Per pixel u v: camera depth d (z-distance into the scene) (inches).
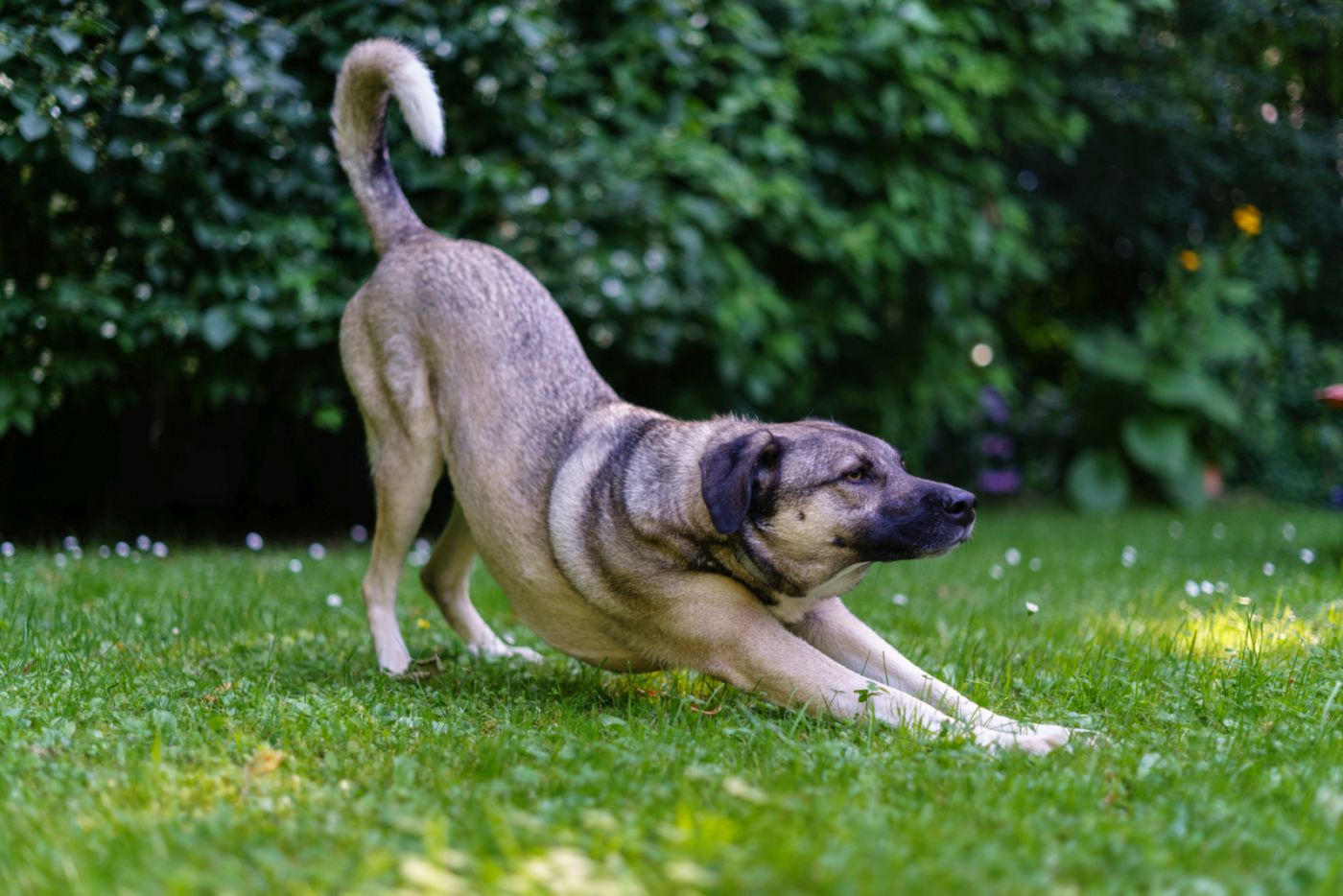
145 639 176.9
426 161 276.2
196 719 132.2
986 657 169.6
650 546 145.6
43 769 112.3
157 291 259.4
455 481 165.9
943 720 132.3
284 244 262.8
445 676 164.9
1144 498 449.7
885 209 341.7
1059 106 410.0
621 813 98.9
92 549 279.1
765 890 80.1
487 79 274.8
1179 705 138.3
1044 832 96.4
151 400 332.5
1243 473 458.3
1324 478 446.0
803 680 140.0
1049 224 415.5
